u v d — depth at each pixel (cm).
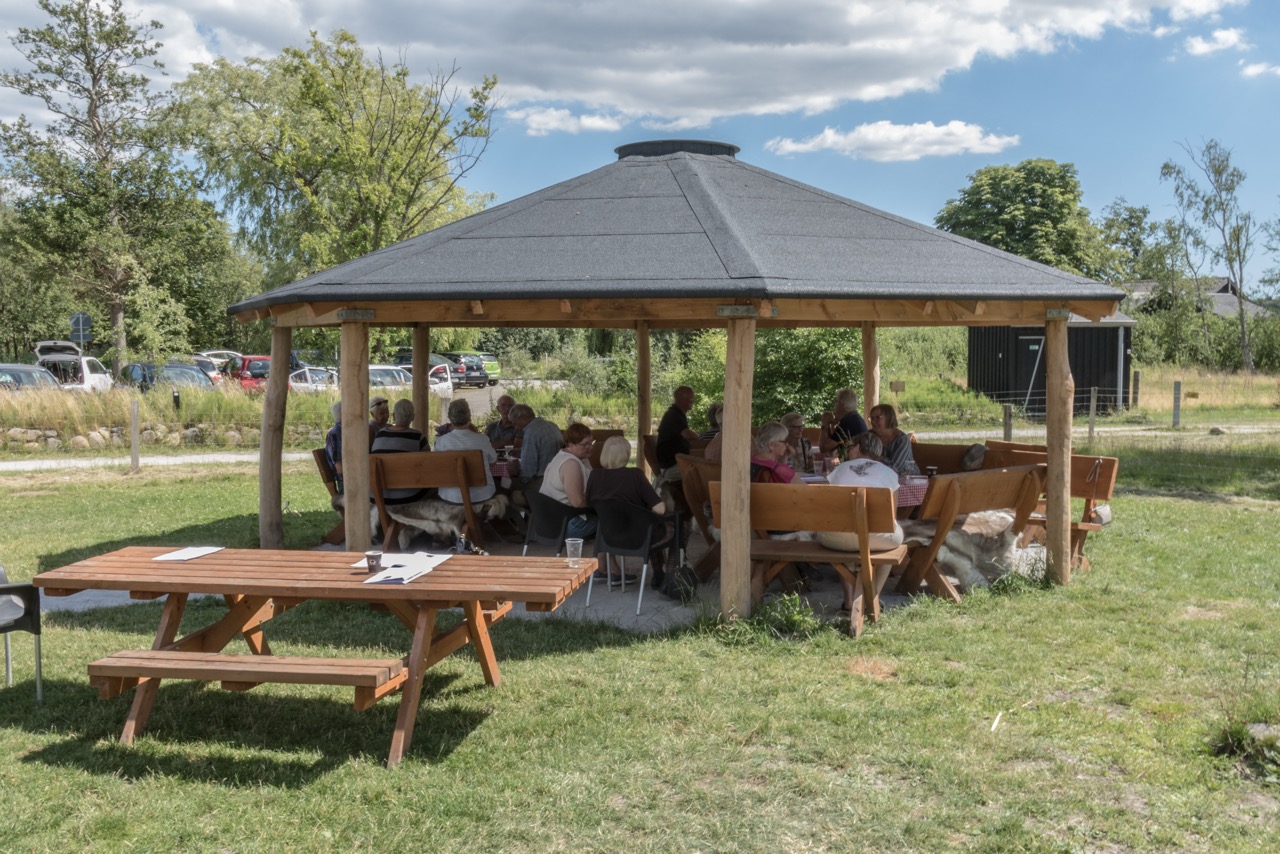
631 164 914
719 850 380
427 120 2509
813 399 1975
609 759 461
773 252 711
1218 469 1578
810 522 659
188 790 430
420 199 2656
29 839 386
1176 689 553
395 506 896
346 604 740
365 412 731
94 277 3706
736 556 665
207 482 1548
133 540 1044
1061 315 757
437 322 933
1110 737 484
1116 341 2816
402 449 924
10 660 566
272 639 658
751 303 646
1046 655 614
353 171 2503
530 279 671
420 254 744
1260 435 2148
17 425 1941
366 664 457
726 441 664
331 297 687
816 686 556
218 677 452
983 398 2778
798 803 418
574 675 577
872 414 863
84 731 498
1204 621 691
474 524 898
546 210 813
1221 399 3014
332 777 443
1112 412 2794
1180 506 1231
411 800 418
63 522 1166
